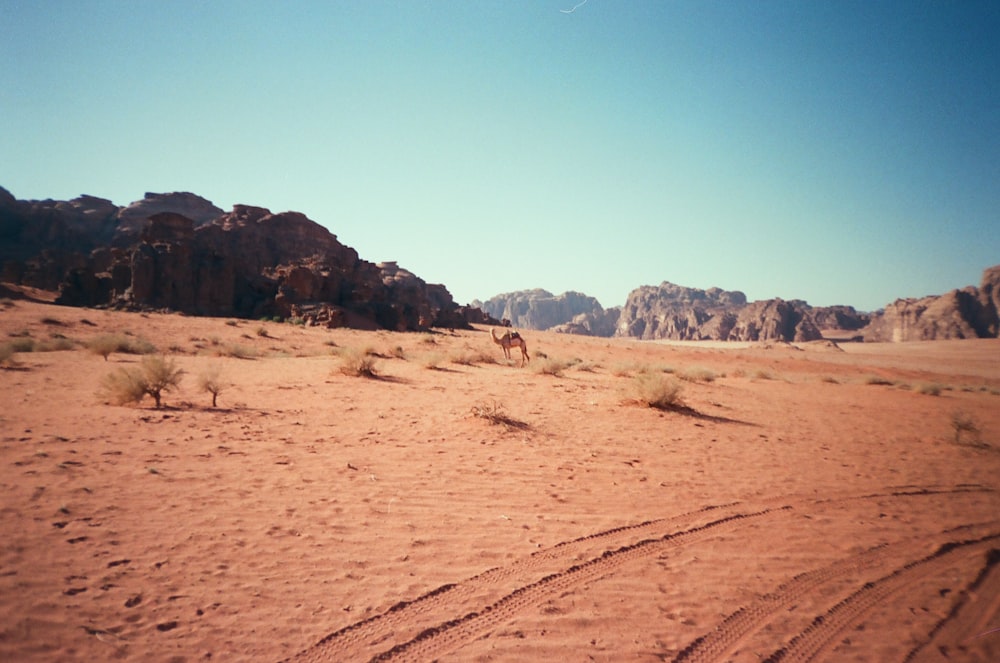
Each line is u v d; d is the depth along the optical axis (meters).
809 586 4.82
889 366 63.84
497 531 5.48
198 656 3.38
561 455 8.38
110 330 33.03
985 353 102.69
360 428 9.29
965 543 6.02
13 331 28.84
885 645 4.03
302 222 96.12
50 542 4.45
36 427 7.81
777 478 7.95
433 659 3.53
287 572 4.40
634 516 6.12
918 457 10.10
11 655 3.18
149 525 4.98
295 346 35.50
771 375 29.36
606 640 3.83
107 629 3.52
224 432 8.40
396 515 5.68
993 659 3.90
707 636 3.97
